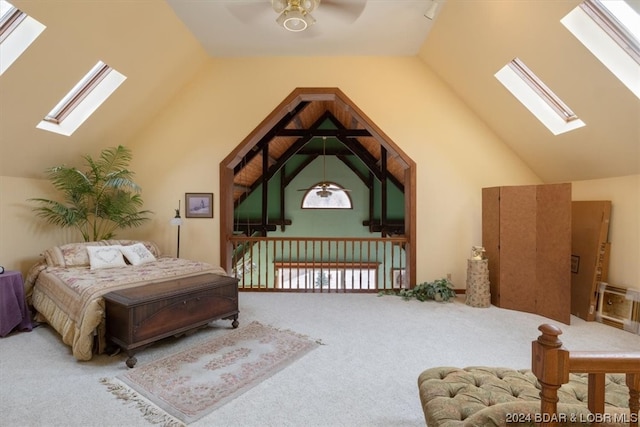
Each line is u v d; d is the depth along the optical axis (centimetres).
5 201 364
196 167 491
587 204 382
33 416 192
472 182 480
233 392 219
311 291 488
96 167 422
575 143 371
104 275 320
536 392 156
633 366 106
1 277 305
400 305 420
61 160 416
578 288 385
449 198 481
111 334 265
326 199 1005
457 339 312
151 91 445
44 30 279
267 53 470
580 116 335
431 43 427
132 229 493
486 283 416
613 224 363
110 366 253
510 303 407
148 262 400
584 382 168
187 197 491
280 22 279
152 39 375
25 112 328
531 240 392
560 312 364
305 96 491
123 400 209
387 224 909
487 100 432
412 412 198
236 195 916
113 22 322
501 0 299
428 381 170
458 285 480
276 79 484
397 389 224
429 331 331
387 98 481
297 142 886
